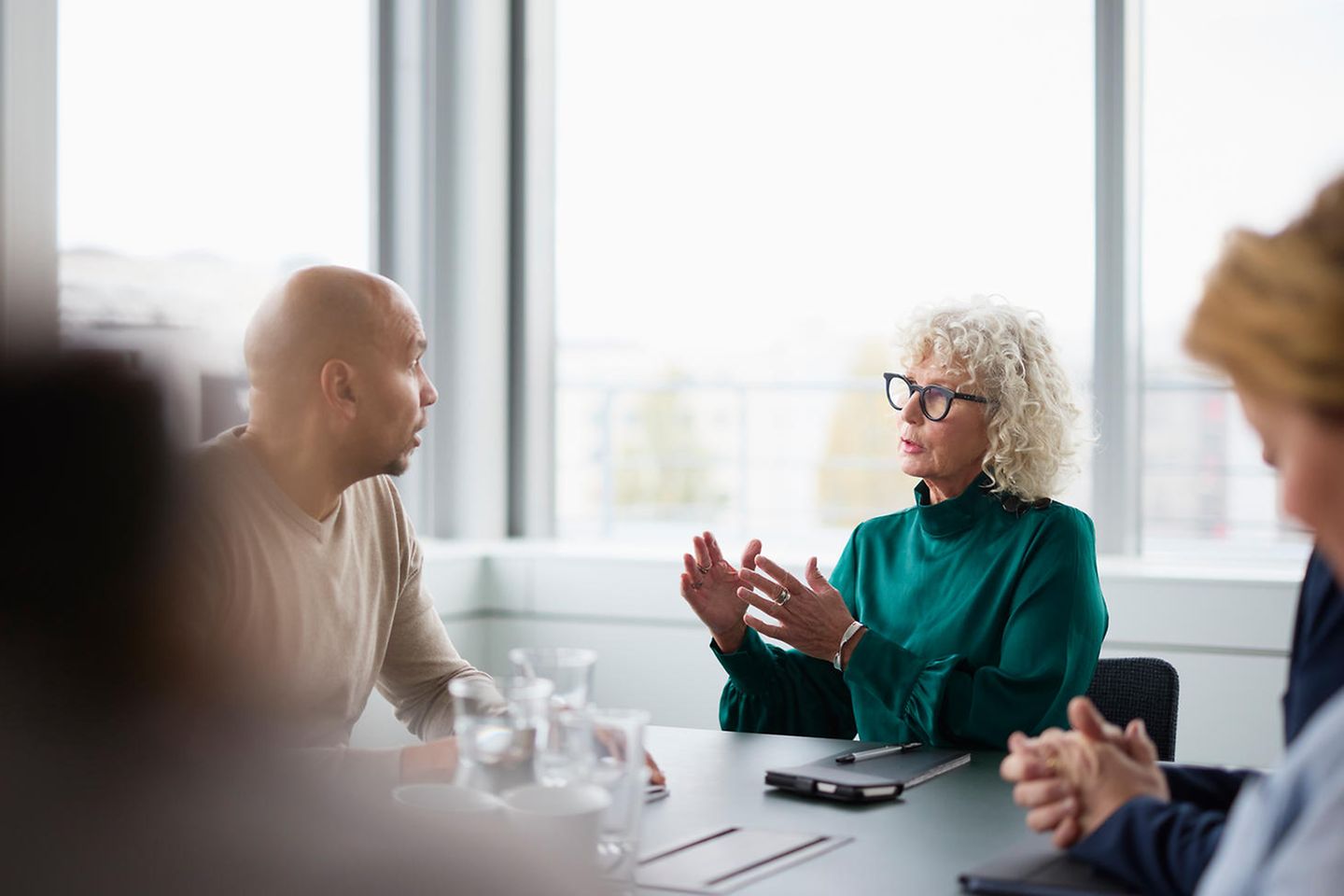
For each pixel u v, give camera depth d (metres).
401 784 1.36
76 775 0.71
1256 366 0.78
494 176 3.90
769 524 4.09
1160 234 3.33
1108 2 3.30
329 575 1.67
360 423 1.62
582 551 3.69
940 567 2.12
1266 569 3.16
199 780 0.75
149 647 0.71
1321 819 0.70
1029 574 2.00
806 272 3.79
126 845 0.73
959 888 1.15
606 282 4.02
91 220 2.73
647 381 4.06
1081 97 3.37
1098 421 3.32
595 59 3.97
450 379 3.86
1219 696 3.01
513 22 3.95
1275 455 0.84
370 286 1.63
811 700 2.13
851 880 1.17
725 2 3.80
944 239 3.56
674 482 4.09
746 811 1.42
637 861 1.14
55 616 0.69
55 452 0.67
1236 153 3.25
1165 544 3.38
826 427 4.02
